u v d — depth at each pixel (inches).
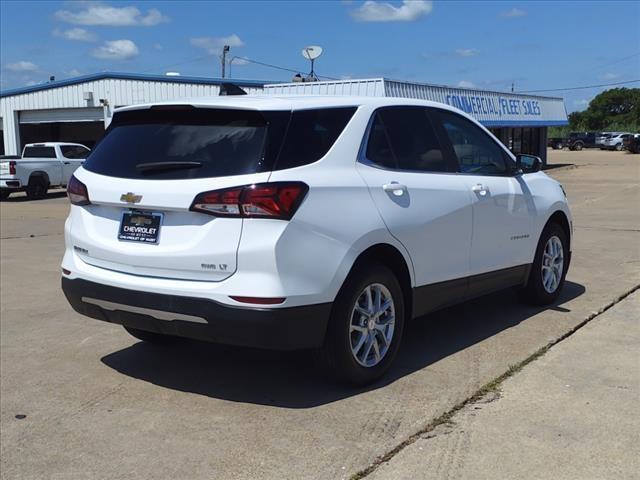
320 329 167.5
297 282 161.0
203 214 163.3
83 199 185.3
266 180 159.9
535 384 181.0
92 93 1305.4
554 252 263.7
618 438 149.6
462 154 221.3
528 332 228.4
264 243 157.8
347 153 178.5
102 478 141.9
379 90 972.6
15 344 234.5
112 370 205.5
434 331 233.0
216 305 160.1
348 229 170.9
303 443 152.6
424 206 194.9
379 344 186.7
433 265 199.9
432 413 165.2
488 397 173.5
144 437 159.5
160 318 169.0
